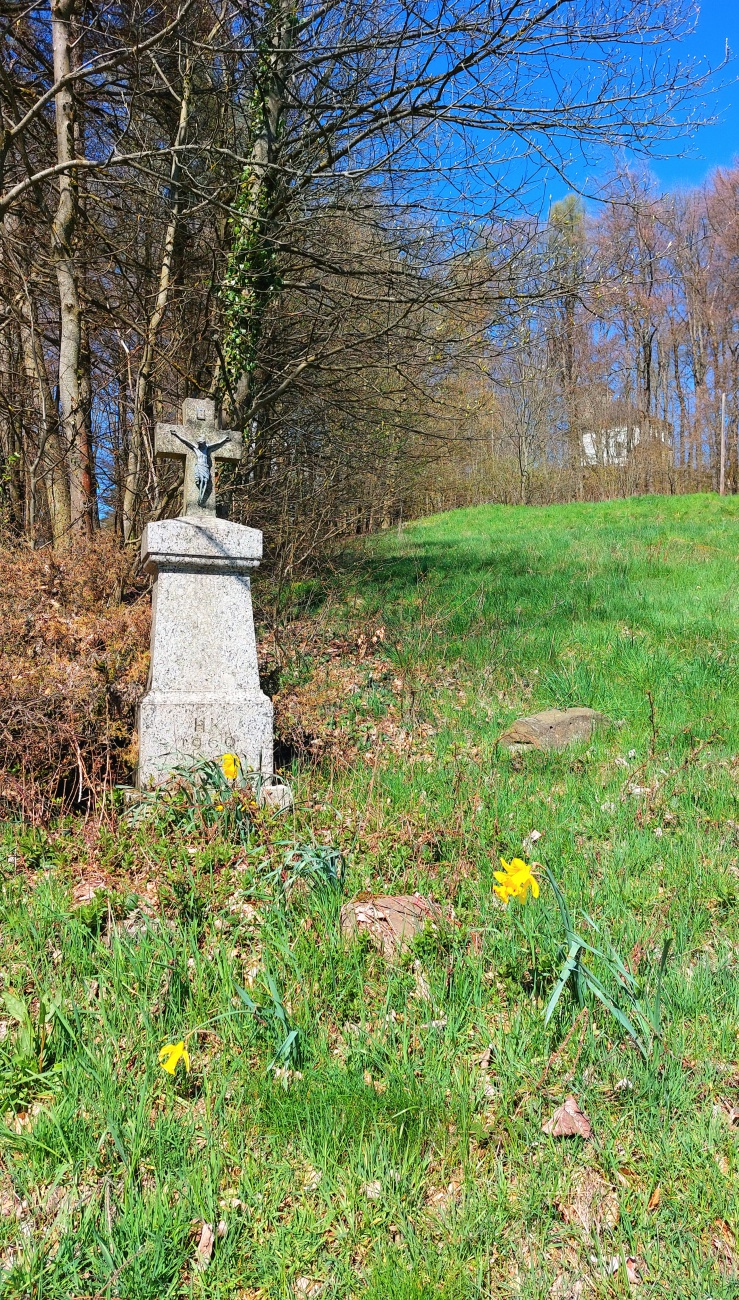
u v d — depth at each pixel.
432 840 3.94
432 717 6.48
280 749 5.53
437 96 7.75
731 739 5.69
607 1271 1.87
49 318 11.68
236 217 8.31
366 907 3.29
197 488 4.89
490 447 36.56
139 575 7.01
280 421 10.31
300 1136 2.21
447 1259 1.86
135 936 3.05
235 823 3.86
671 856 3.94
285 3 7.87
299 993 2.76
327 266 8.98
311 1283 1.84
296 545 10.27
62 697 4.46
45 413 8.54
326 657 8.06
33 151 10.51
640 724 6.12
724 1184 2.07
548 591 10.71
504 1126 2.27
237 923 3.19
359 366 9.84
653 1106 2.29
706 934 3.32
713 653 7.60
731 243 31.33
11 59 10.11
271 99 8.54
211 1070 2.47
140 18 8.39
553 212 8.24
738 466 34.81
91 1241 1.90
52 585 5.73
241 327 8.80
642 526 18.50
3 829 4.01
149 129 10.05
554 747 5.73
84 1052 2.43
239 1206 2.02
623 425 37.62
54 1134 2.18
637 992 2.65
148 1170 2.13
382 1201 2.03
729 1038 2.63
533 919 3.24
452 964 2.87
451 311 9.00
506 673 7.68
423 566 13.77
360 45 7.65
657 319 34.34
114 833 3.87
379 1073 2.47
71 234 8.34
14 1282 1.77
